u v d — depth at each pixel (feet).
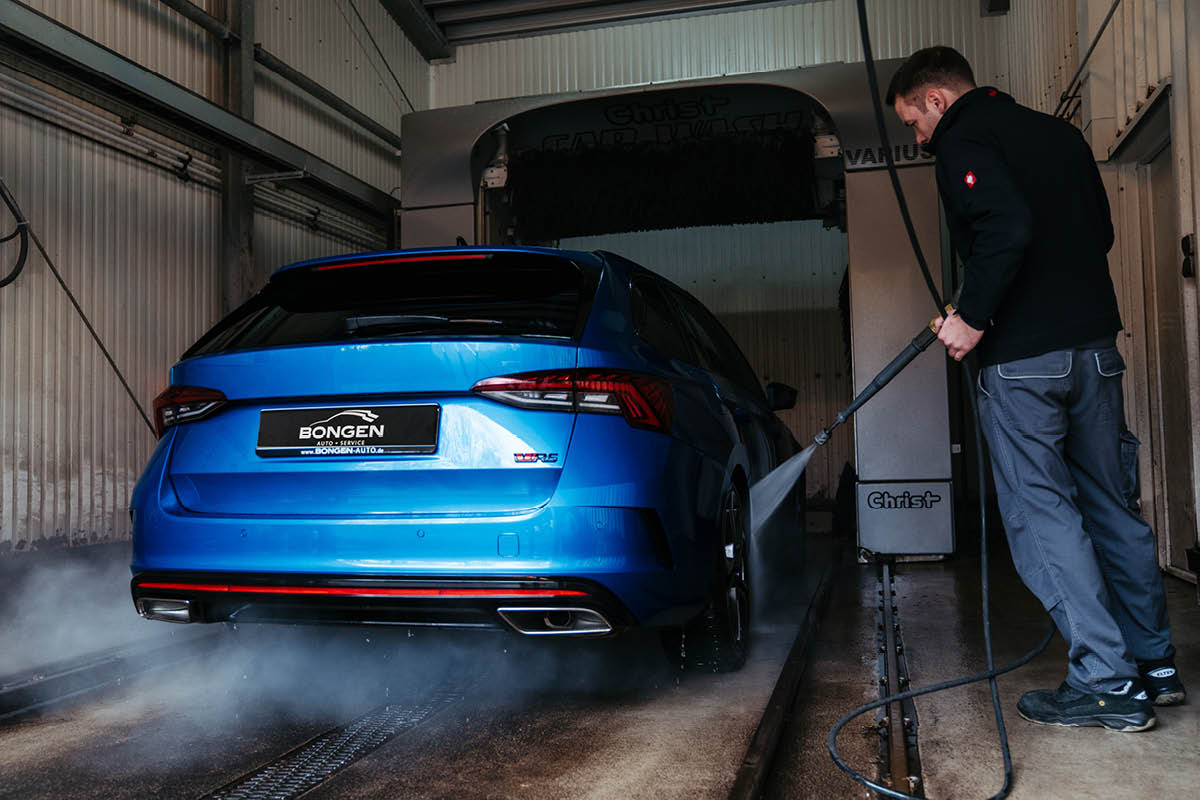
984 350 6.81
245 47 20.93
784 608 12.19
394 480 6.74
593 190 20.44
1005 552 17.47
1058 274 6.55
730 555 8.50
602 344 7.02
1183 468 12.85
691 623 8.04
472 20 29.40
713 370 9.98
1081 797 5.18
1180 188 11.00
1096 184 6.94
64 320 16.78
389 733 6.93
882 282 16.53
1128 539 6.89
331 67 25.08
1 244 15.53
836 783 5.70
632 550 6.62
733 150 19.40
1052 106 18.88
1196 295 10.98
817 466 29.91
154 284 18.94
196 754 6.51
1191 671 7.90
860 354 16.55
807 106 18.29
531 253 7.68
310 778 5.98
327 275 8.14
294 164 20.12
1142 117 12.51
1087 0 15.21
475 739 6.75
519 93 29.68
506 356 6.68
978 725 6.54
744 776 5.46
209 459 7.14
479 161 19.83
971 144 6.50
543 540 6.40
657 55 28.50
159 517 7.14
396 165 28.50
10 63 15.33
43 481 16.33
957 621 10.55
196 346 7.89
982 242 6.33
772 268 30.63
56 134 16.69
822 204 19.58
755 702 7.59
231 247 20.76
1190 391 11.07
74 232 17.04
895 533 16.31
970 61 26.48
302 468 6.88
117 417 17.93
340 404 6.91
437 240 19.57
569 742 6.64
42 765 6.29
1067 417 6.75
